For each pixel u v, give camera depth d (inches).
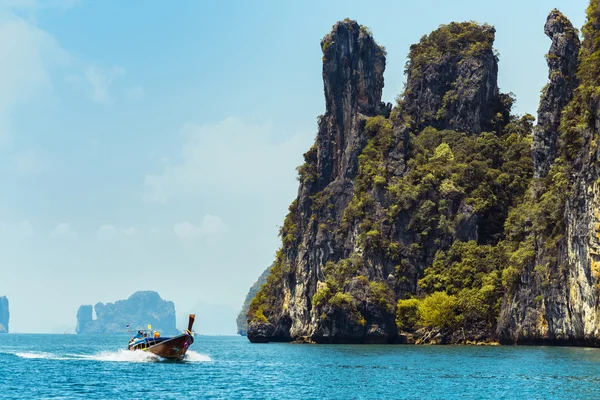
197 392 2854.3
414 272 7667.3
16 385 3053.6
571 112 6146.7
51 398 2709.2
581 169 5462.6
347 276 7647.6
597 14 6210.6
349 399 2696.9
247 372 3614.7
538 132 7111.2
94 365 3961.6
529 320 6225.4
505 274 6599.4
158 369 3722.9
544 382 3144.7
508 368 3794.3
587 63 5984.3
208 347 7180.1
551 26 7396.7
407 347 6323.8
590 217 5255.9
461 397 2736.2
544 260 6082.7
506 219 7716.5
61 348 7322.8
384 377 3400.6
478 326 6939.0
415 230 7805.1
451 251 7554.1
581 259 5393.7
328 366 4005.9
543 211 6195.9
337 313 7293.3
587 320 5324.8
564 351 5152.6
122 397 2728.8
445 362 4252.0
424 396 2770.7
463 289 7165.4
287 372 3636.8
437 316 6973.4
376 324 7253.9
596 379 3225.9
